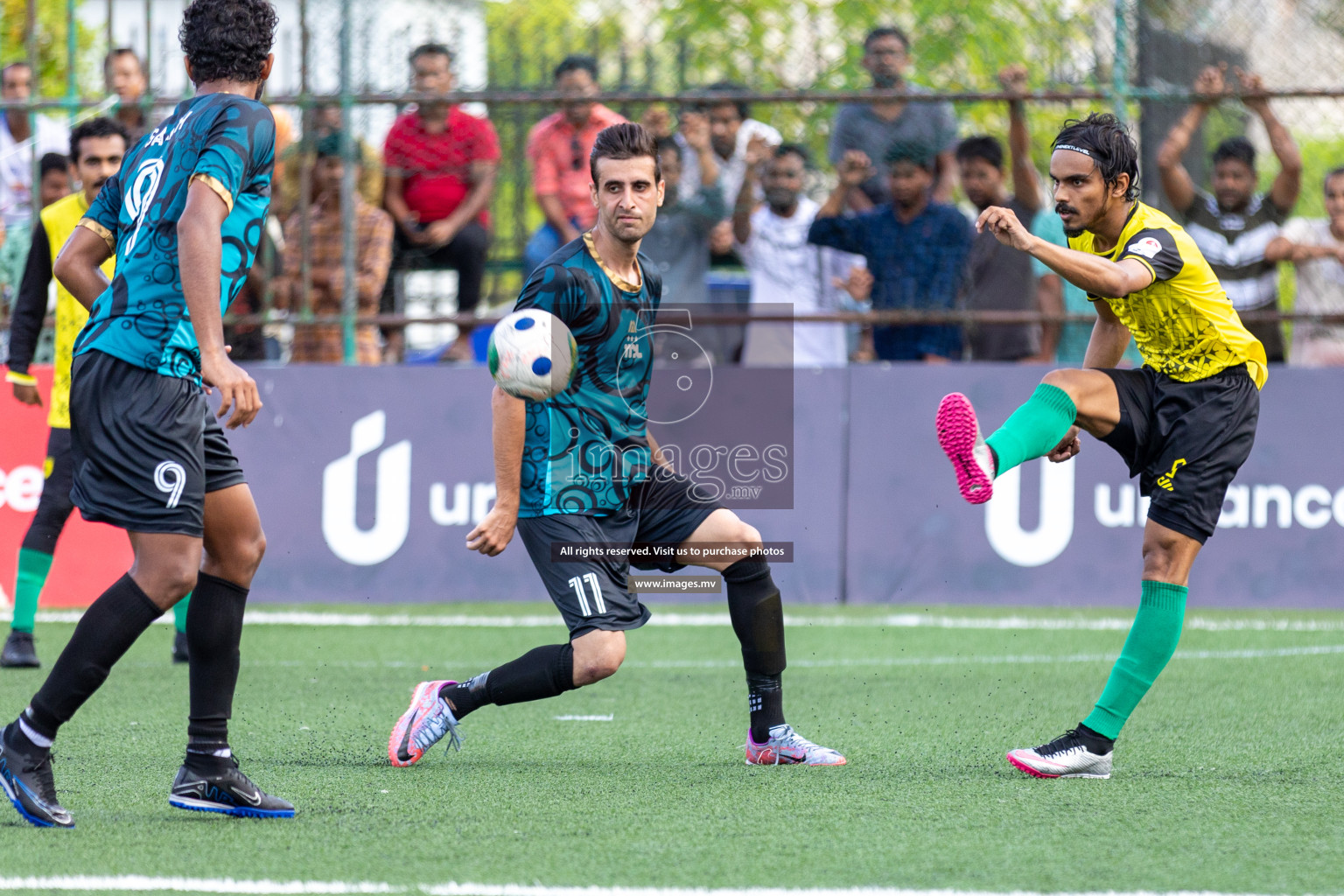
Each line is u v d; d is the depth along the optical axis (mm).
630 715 16016
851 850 9836
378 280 25344
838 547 25000
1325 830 10508
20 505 24797
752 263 25234
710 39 24922
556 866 9398
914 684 18094
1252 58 24484
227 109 10211
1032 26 24766
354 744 14227
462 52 25125
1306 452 24594
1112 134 12359
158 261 10172
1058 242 24875
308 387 25156
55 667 10242
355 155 24844
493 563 25250
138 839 10070
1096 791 11852
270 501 25156
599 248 12266
